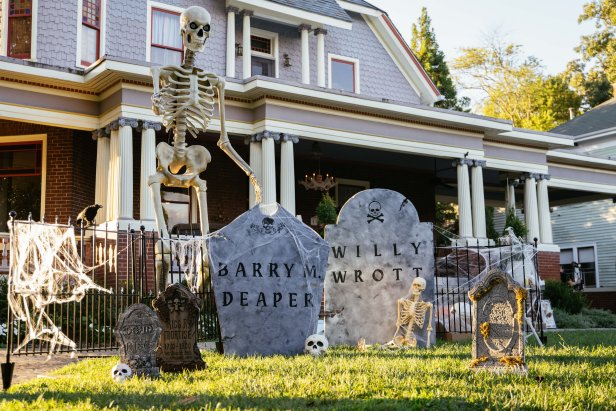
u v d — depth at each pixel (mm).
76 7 20281
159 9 22156
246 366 8945
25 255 9484
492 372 8070
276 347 10594
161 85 12781
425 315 12016
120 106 18172
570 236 38031
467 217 23406
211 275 10555
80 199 20688
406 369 8430
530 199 26172
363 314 12109
